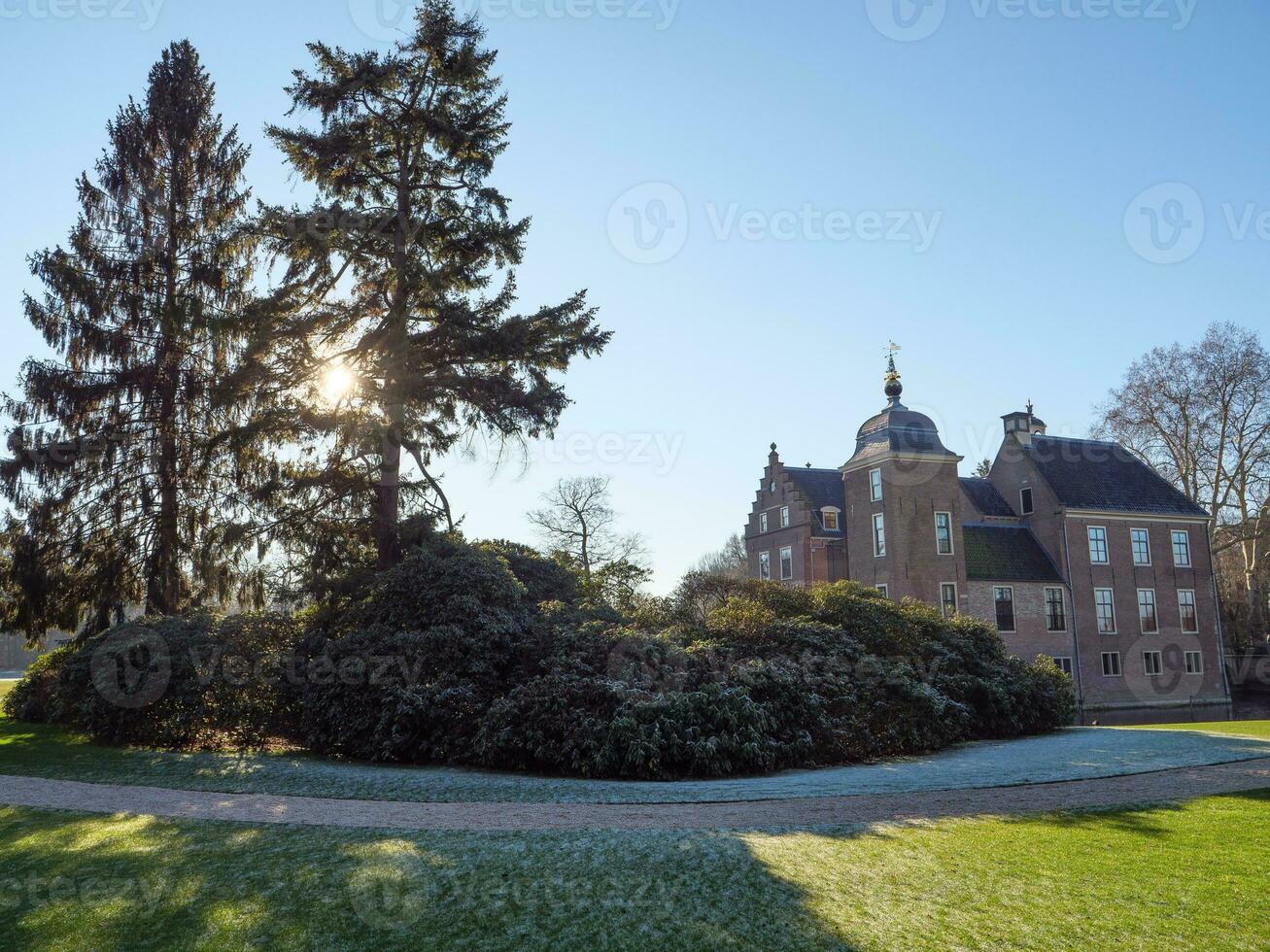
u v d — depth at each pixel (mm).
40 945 6227
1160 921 6379
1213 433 43781
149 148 26906
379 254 20625
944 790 11914
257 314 19781
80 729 19875
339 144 20297
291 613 19422
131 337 25125
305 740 16391
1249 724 23672
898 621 20734
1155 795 11461
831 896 6914
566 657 15727
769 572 47188
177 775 13102
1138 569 42531
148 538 24125
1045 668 23484
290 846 8336
